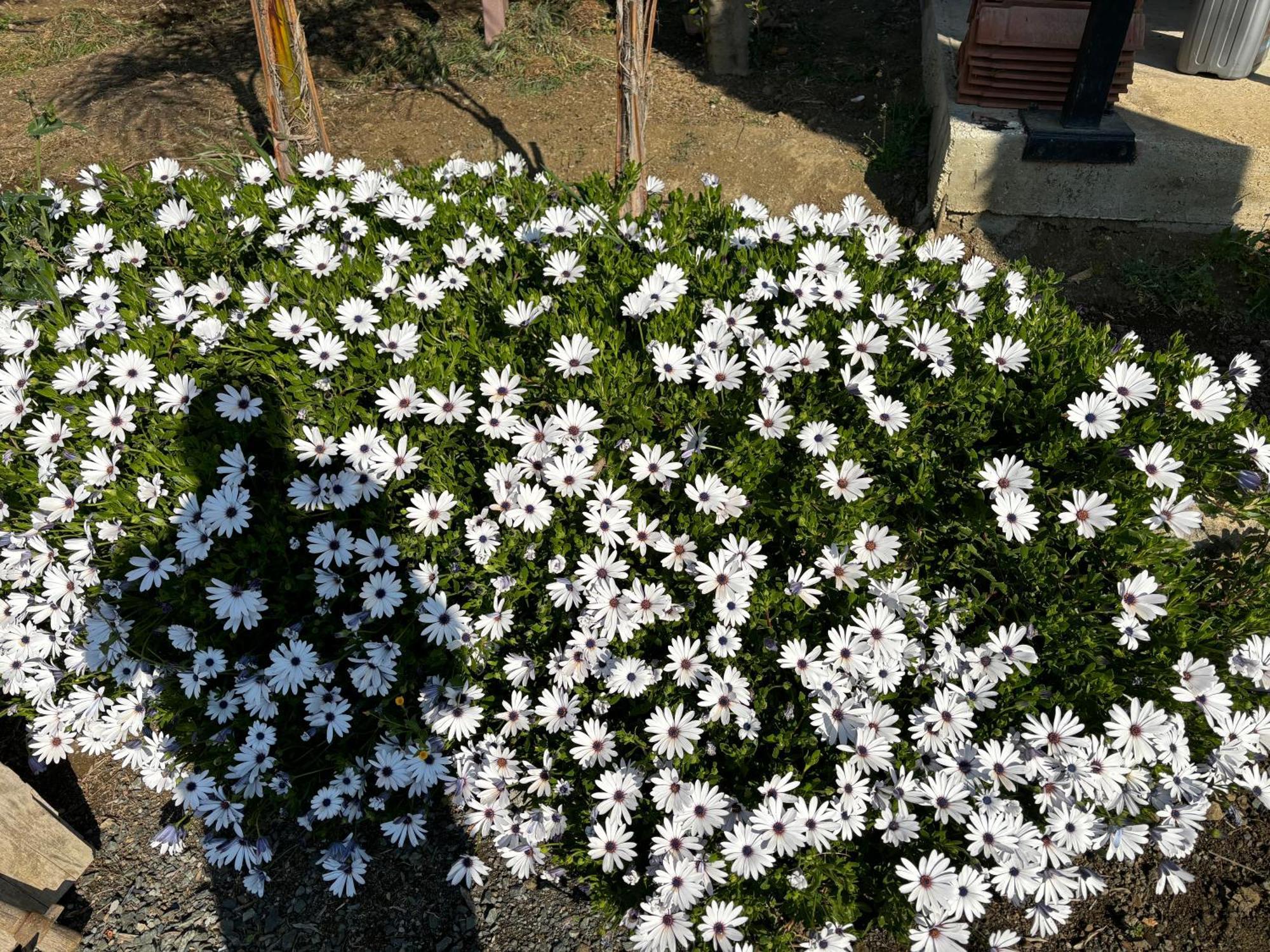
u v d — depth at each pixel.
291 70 1.53
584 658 0.99
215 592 1.00
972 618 0.96
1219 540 1.14
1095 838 0.91
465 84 2.29
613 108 2.17
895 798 0.90
